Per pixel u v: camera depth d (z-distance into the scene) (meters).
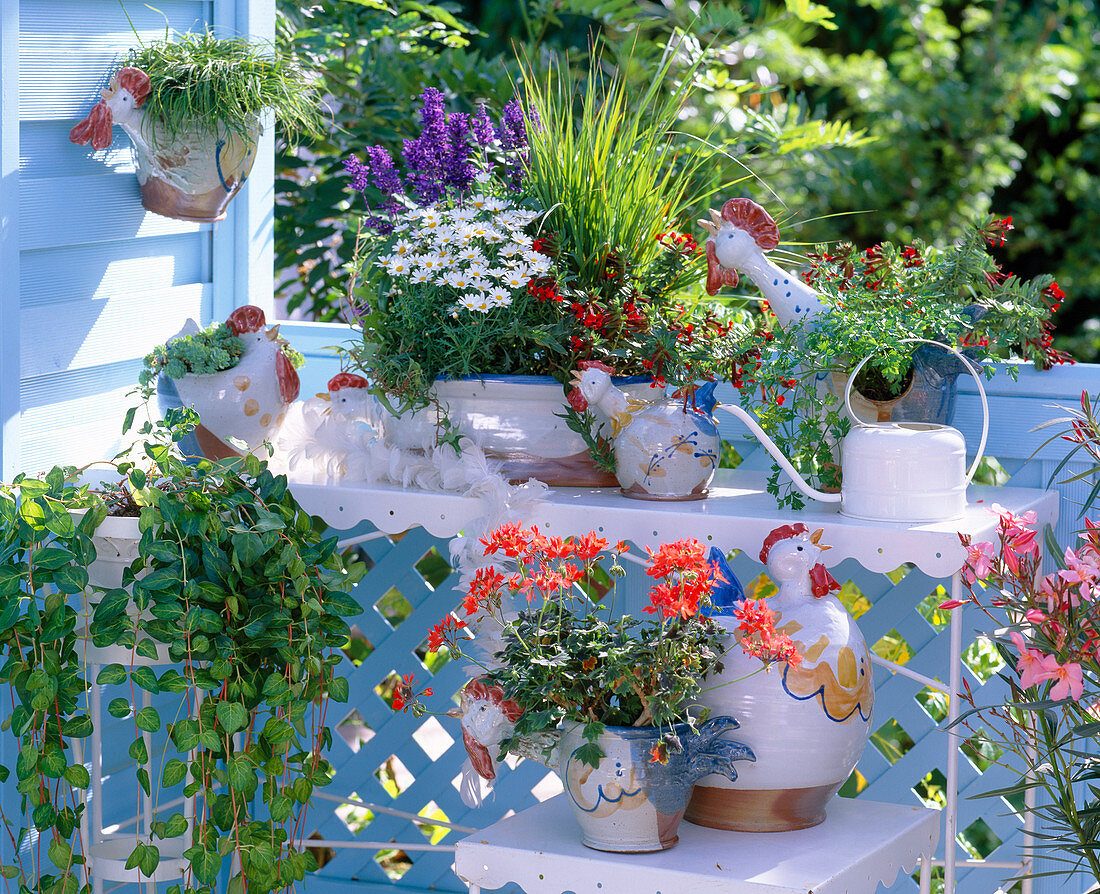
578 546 1.77
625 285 2.16
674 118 2.38
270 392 2.19
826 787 1.82
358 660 3.24
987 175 6.27
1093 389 2.22
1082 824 1.96
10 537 1.88
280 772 2.03
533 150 2.24
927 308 2.00
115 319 2.32
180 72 2.24
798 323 2.03
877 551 1.85
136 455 2.36
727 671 1.79
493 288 2.05
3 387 2.05
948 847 1.93
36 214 2.13
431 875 2.63
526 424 2.09
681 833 1.81
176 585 1.90
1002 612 2.36
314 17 3.47
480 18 5.76
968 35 6.96
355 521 2.10
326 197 3.32
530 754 1.79
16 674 1.88
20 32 2.08
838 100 6.57
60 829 1.95
